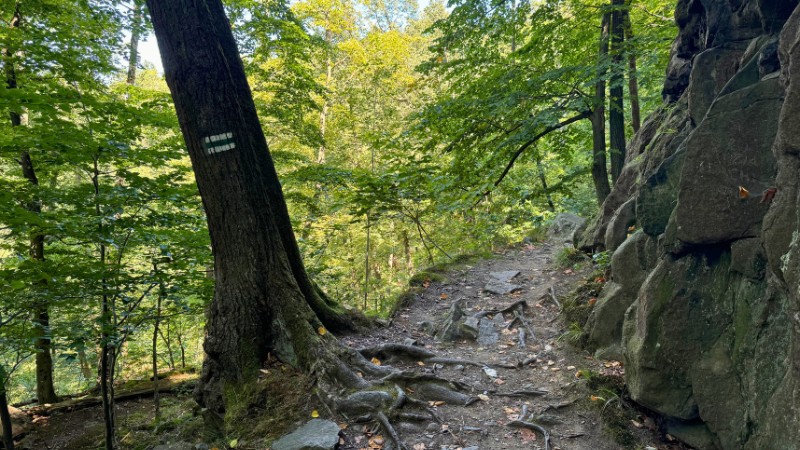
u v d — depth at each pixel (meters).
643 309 3.87
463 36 8.04
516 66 8.28
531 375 4.96
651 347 3.66
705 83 3.96
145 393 8.55
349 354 4.71
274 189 5.45
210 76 4.57
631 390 3.90
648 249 4.75
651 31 7.89
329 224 12.71
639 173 6.70
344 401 4.12
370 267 19.11
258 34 9.54
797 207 2.40
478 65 8.45
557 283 7.66
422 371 4.85
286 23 9.40
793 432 2.41
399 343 5.37
